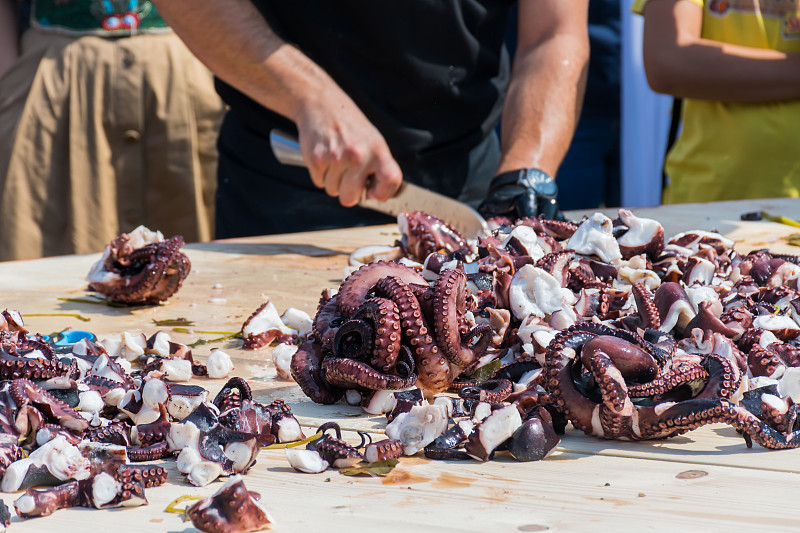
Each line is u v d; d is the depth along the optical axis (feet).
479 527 2.80
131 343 4.35
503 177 5.60
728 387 3.51
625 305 4.27
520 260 4.32
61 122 7.70
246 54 5.80
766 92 6.84
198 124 7.86
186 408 3.75
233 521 2.77
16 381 3.57
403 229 4.97
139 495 3.02
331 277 5.25
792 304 4.26
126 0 7.68
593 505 2.97
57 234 7.79
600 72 9.08
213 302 4.94
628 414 3.39
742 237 5.72
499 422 3.40
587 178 9.23
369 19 6.06
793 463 3.33
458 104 6.33
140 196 7.86
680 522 2.83
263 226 6.43
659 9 7.11
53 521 2.90
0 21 7.79
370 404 3.93
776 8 6.91
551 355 3.59
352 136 5.71
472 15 6.25
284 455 3.52
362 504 3.01
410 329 3.90
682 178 7.33
